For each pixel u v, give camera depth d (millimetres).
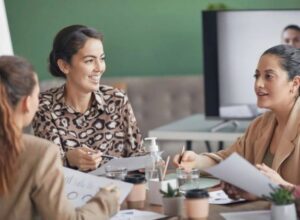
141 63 5922
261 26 4629
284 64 2404
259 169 2191
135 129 2932
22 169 1817
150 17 5867
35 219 1864
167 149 5258
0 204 1820
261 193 2064
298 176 2391
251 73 4684
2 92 1778
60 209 1813
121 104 2912
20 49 5949
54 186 1826
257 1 5719
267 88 2426
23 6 5902
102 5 5875
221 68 4734
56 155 1867
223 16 4684
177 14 5828
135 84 5734
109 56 5930
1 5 4109
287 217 1939
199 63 5852
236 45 4688
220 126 4652
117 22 5887
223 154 2693
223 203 2273
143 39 5891
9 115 1778
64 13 5887
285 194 1947
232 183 2096
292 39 4582
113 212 1970
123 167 2439
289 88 2420
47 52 5934
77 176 2146
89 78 2785
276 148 2504
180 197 2125
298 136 2398
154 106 5711
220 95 4762
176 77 5715
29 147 1840
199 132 4523
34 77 1848
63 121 2842
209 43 4734
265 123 2598
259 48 4648
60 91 2881
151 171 2365
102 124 2881
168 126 4828
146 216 2117
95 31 2826
